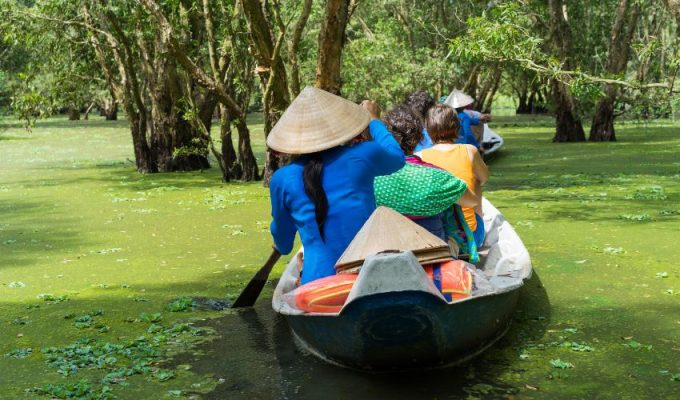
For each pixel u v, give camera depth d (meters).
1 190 15.10
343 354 4.97
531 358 5.22
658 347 5.37
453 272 4.91
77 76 18.33
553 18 21.92
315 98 5.26
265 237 9.66
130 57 17.00
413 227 4.97
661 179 13.91
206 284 7.47
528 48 11.40
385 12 32.72
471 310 4.77
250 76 15.20
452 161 6.25
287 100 13.36
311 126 5.18
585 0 27.80
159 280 7.66
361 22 31.95
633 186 13.13
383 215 4.96
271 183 5.42
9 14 16.70
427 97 7.47
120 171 18.25
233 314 6.49
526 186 13.64
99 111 63.53
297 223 5.29
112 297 7.07
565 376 4.88
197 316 6.45
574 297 6.62
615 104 22.61
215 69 14.45
